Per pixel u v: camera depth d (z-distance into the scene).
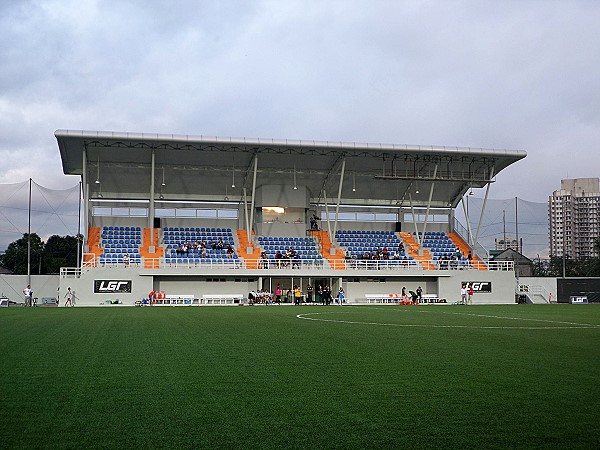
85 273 51.50
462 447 6.82
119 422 7.86
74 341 17.56
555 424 7.74
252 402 9.00
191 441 7.04
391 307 45.50
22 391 9.82
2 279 55.81
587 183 161.25
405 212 68.00
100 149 54.38
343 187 63.97
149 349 15.50
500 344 16.97
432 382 10.60
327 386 10.23
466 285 58.72
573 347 16.19
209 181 61.12
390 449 6.75
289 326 23.94
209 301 53.56
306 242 62.25
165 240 60.38
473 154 56.97
